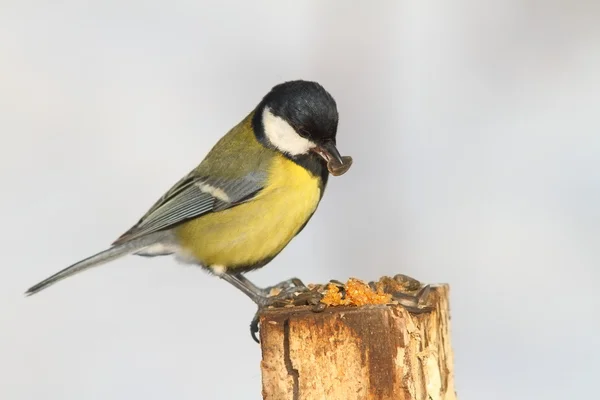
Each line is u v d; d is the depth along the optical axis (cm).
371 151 1303
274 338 647
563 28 1401
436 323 700
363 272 1143
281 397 645
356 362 628
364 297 659
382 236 1176
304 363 636
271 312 653
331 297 662
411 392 627
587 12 1389
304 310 646
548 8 1402
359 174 1266
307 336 635
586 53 1393
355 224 1195
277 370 647
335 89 1355
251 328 820
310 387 636
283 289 821
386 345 623
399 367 623
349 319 628
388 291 725
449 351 748
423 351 660
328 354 632
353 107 1337
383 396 624
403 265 1138
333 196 1234
